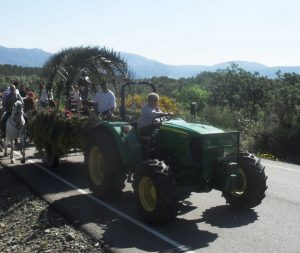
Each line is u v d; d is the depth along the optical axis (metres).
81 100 13.78
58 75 17.47
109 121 8.28
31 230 6.91
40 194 8.49
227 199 7.41
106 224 6.66
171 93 33.34
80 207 7.57
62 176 9.98
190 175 6.87
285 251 5.55
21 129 11.42
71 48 17.75
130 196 8.29
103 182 7.91
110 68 18.34
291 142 18.11
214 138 6.75
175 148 6.95
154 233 6.23
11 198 8.67
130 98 18.23
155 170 6.41
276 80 39.62
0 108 13.99
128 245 5.78
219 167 6.69
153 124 7.54
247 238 6.02
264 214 7.13
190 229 6.39
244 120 21.58
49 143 10.31
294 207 7.55
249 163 7.08
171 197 6.27
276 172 10.88
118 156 7.79
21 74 62.22
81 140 9.54
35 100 17.31
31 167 10.98
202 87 45.84
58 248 5.98
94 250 5.78
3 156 12.68
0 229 7.20
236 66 41.97
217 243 5.83
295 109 19.69
